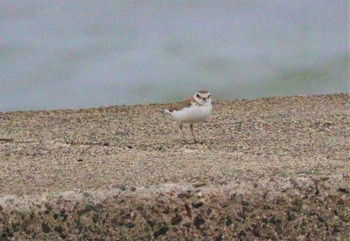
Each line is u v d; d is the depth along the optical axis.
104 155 13.05
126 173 11.83
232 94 25.19
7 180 11.60
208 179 11.45
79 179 11.60
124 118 16.61
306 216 11.24
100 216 10.96
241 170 11.86
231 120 16.30
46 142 14.23
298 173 11.66
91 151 13.30
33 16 29.98
